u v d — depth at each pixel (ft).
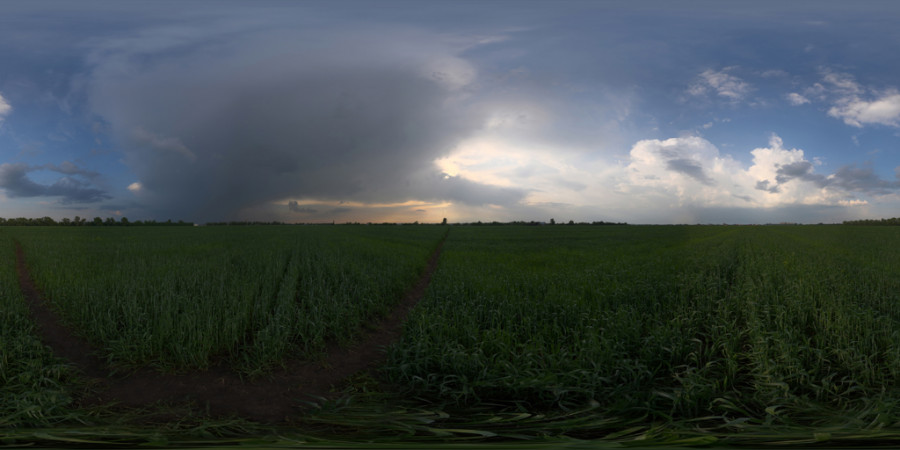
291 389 18.11
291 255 62.75
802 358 17.65
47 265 47.03
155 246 75.61
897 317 23.32
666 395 14.52
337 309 26.91
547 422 13.92
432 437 12.73
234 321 23.36
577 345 19.01
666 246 81.10
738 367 17.65
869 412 13.15
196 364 20.17
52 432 12.90
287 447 11.60
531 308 25.49
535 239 113.80
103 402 16.70
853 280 32.83
